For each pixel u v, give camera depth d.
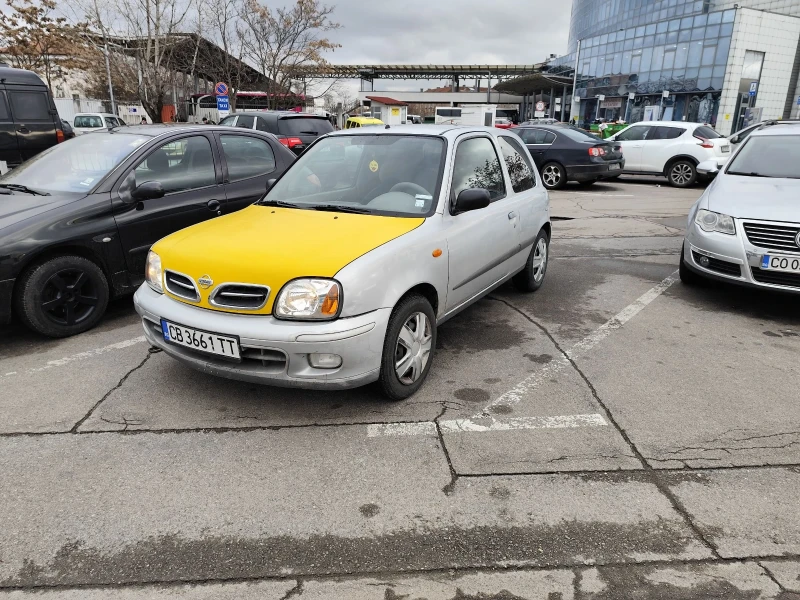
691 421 3.42
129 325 4.95
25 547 2.42
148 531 2.52
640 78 36.28
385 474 2.92
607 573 2.30
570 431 3.31
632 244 8.41
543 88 57.56
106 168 4.98
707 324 5.06
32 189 4.90
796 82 32.59
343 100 54.78
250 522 2.58
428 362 3.82
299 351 3.06
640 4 47.06
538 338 4.72
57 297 4.56
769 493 2.77
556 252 7.91
